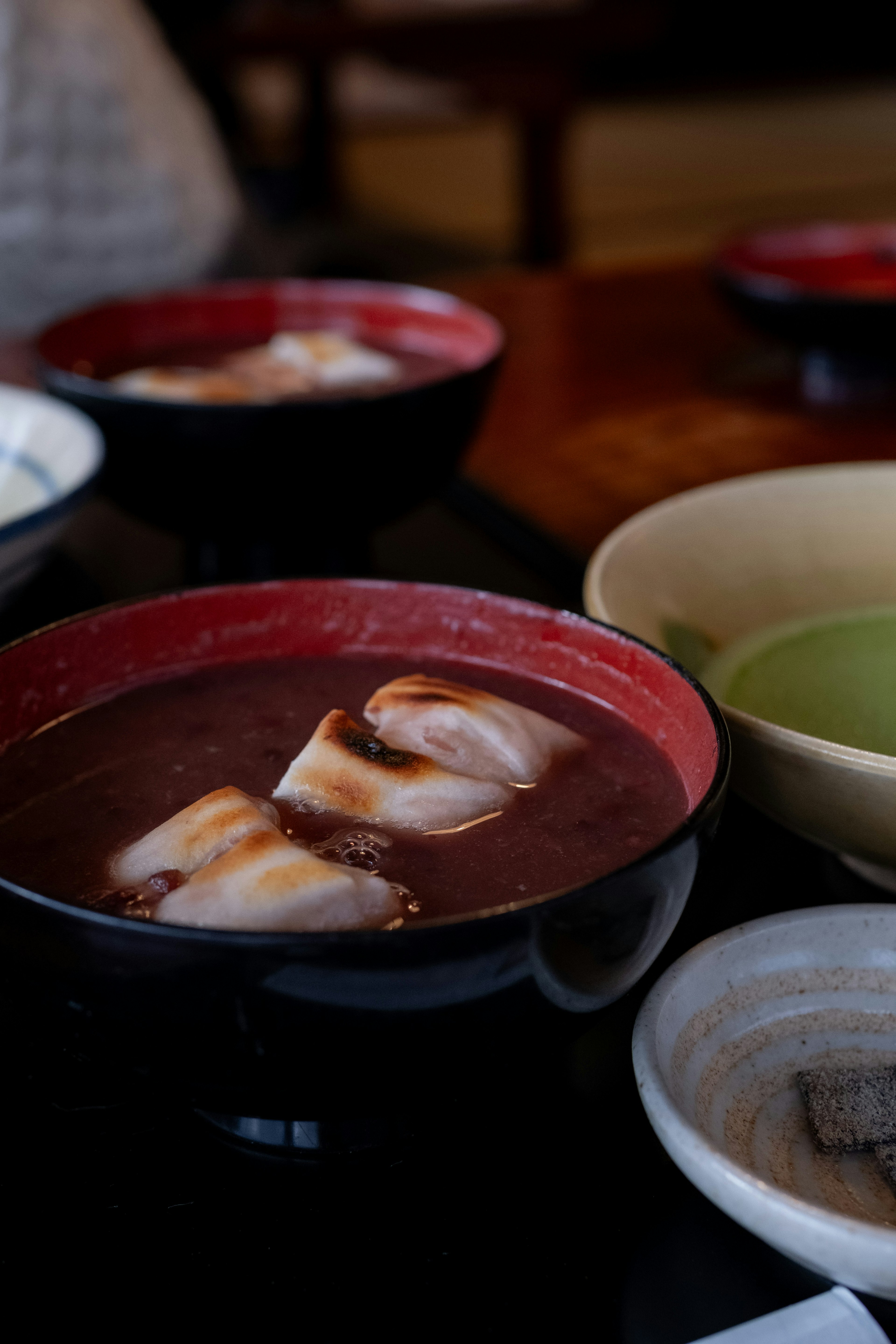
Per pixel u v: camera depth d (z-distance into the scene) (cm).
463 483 57
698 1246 29
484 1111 31
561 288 90
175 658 36
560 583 49
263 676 36
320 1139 30
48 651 34
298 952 25
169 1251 29
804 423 64
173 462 44
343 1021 26
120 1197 30
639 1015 30
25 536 41
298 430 43
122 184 104
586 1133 31
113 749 33
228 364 57
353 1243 29
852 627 41
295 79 296
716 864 37
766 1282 28
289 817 31
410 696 33
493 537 54
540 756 32
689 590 41
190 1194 30
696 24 422
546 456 61
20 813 31
